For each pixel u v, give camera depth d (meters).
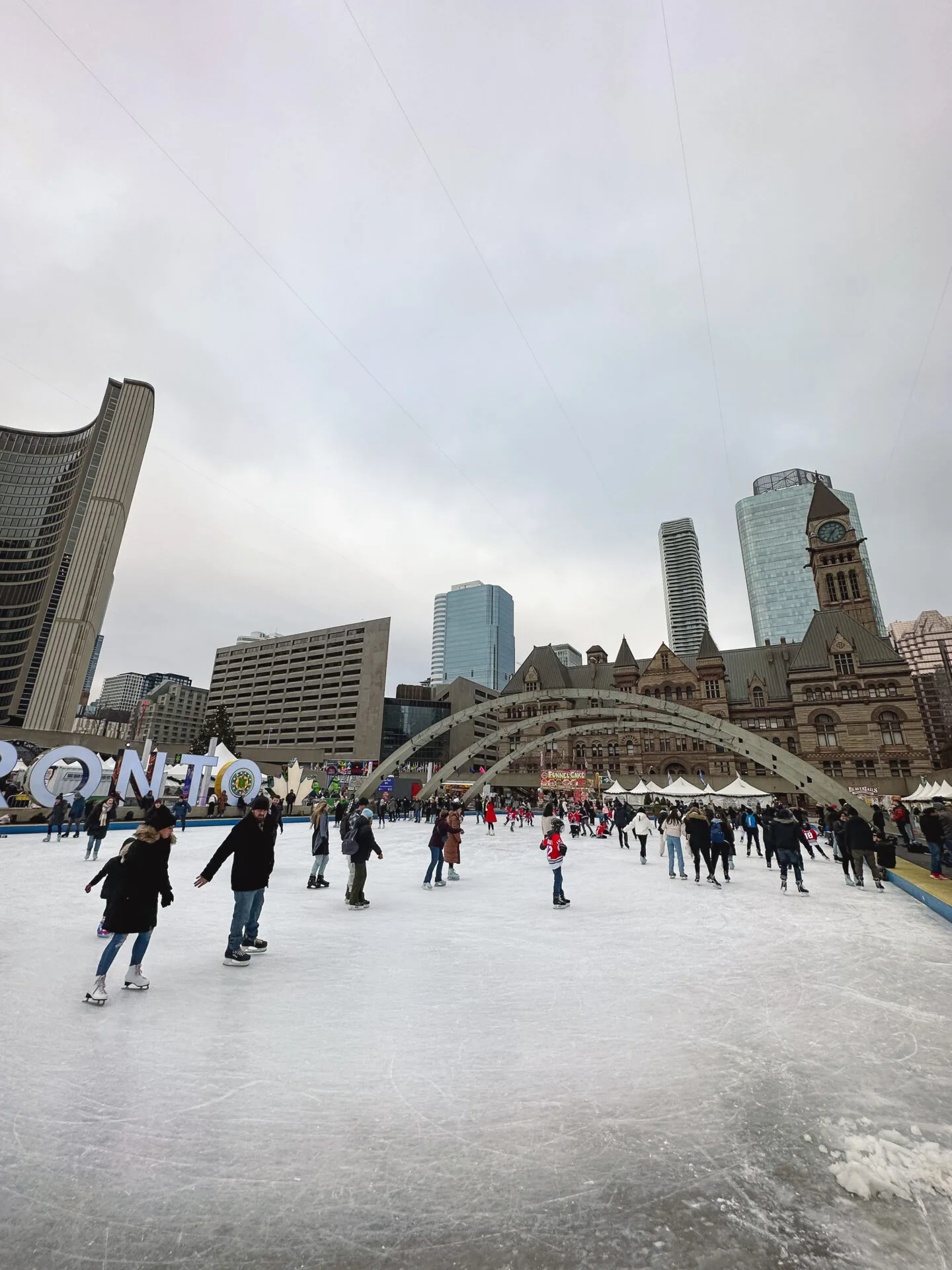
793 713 72.38
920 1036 5.58
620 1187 3.33
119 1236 2.88
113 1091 4.24
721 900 13.07
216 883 14.02
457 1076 4.65
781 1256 2.82
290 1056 4.92
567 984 7.02
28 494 151.62
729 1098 4.38
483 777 56.06
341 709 122.56
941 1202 3.24
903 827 27.11
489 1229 2.98
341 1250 2.82
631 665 84.56
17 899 11.08
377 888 14.41
